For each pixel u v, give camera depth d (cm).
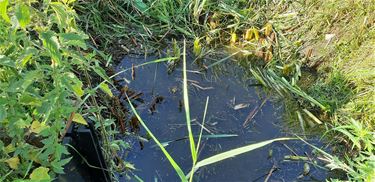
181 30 344
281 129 280
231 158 264
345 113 277
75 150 198
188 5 353
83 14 337
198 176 253
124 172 248
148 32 343
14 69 158
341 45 310
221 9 351
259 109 294
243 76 319
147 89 306
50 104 156
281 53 328
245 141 273
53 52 141
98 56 315
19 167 164
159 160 261
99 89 288
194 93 306
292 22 338
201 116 290
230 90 309
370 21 308
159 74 318
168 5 354
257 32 341
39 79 183
